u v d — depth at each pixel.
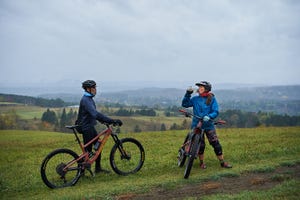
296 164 10.28
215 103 10.17
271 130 22.73
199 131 9.91
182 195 7.82
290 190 7.36
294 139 15.95
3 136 33.84
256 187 8.08
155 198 7.73
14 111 157.88
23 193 9.28
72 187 9.33
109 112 191.62
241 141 16.27
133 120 164.12
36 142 24.92
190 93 10.27
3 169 12.89
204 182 8.78
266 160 11.25
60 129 135.00
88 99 9.78
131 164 10.60
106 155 14.68
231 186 8.29
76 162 9.67
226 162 10.66
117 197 7.84
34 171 11.98
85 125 9.83
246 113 142.88
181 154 10.55
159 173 10.28
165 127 145.88
